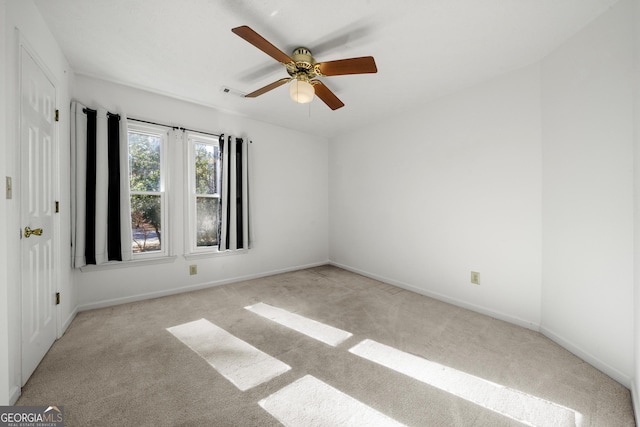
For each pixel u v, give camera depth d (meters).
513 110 2.21
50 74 1.76
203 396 1.34
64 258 2.04
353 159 3.92
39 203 1.60
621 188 1.49
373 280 3.52
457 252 2.63
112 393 1.35
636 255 1.36
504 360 1.69
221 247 3.17
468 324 2.21
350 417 1.21
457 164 2.62
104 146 2.40
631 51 1.45
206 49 2.00
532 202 2.10
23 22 1.39
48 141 1.74
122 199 2.52
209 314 2.39
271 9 1.57
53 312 1.84
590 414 1.25
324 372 1.55
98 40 1.89
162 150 2.86
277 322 2.24
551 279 1.96
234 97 2.84
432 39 1.83
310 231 4.20
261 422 1.18
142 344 1.85
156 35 1.84
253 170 3.53
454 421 1.20
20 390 1.34
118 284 2.60
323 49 1.94
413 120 3.05
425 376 1.52
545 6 1.54
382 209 3.47
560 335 1.88
